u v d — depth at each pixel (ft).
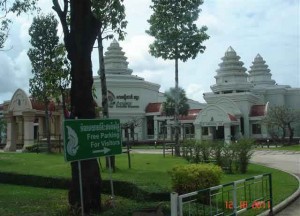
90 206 32.94
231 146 69.77
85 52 33.99
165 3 102.12
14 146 162.30
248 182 35.81
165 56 107.45
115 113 238.68
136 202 37.11
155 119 242.37
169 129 233.35
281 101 259.39
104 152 31.45
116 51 263.70
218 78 263.49
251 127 234.79
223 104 234.38
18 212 35.99
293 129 218.79
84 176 33.14
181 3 101.19
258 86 274.77
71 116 34.12
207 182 36.58
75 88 34.04
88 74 34.22
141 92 247.50
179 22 103.60
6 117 164.76
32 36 116.67
